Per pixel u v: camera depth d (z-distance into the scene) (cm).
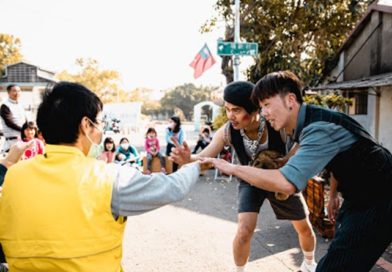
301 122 213
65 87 152
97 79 5425
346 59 1136
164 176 160
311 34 1389
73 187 140
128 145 941
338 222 233
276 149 294
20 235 141
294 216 322
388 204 209
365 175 208
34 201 140
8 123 655
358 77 1079
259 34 1348
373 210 210
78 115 149
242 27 1336
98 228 140
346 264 212
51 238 137
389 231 211
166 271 377
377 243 210
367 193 211
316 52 1389
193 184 174
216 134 320
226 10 1337
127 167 156
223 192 758
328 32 1361
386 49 954
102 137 161
